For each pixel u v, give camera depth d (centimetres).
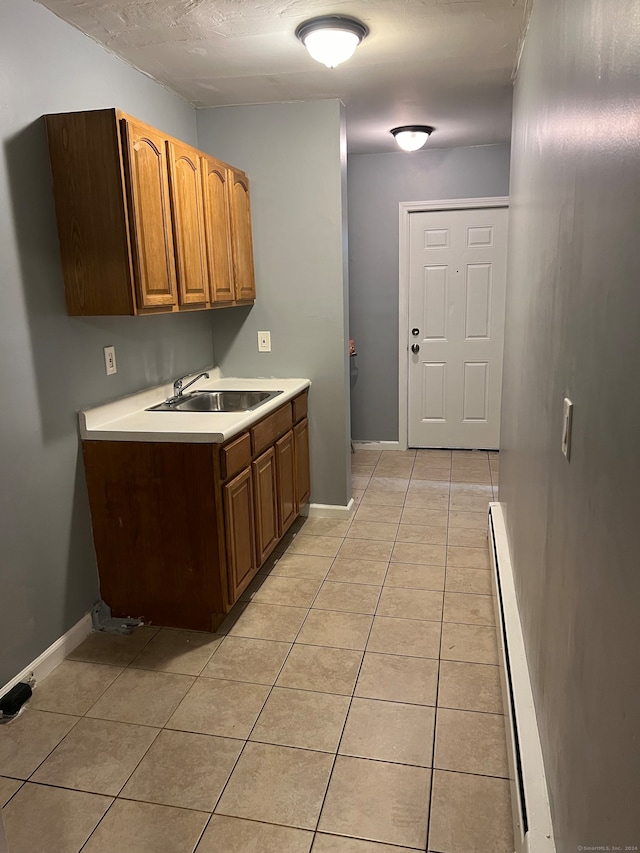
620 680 81
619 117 87
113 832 166
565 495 128
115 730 205
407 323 518
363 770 186
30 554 225
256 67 284
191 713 212
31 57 215
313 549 341
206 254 291
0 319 205
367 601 284
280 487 319
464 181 484
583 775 103
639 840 71
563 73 140
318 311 360
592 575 100
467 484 447
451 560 324
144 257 236
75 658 245
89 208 226
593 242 104
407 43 261
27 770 188
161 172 248
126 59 269
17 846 163
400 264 507
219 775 185
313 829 166
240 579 270
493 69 294
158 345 308
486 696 217
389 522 378
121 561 263
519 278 245
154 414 279
